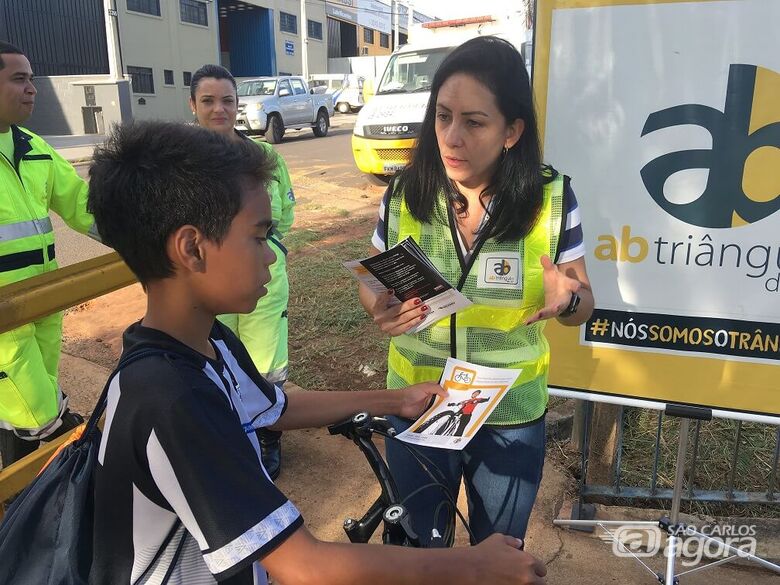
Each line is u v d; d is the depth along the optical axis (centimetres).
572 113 238
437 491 183
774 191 223
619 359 250
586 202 242
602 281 246
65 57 2595
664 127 229
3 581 105
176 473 96
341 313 512
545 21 235
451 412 164
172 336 108
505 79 159
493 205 171
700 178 229
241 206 102
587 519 288
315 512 299
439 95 165
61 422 296
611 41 229
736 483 315
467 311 178
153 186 98
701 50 221
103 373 447
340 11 4666
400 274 161
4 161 279
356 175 1165
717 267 233
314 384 412
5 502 208
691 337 240
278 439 314
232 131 340
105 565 103
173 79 2930
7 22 2397
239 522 95
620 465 307
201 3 3062
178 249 101
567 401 385
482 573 102
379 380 413
